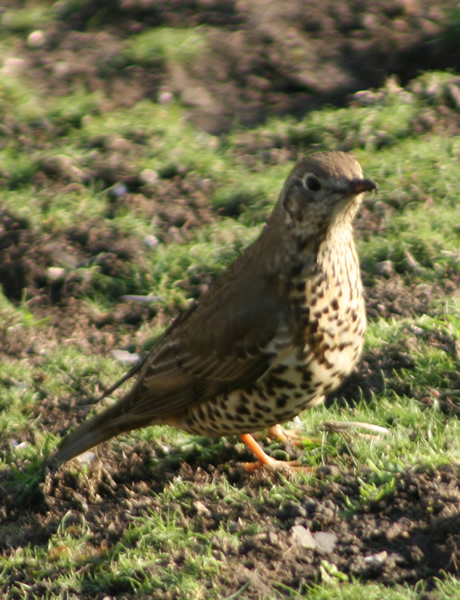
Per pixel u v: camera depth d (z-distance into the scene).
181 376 8.65
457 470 8.12
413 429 9.05
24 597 7.53
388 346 10.35
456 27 17.78
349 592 6.88
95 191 14.77
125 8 19.73
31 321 12.51
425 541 7.42
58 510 8.74
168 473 8.90
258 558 7.50
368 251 12.65
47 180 14.97
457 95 15.84
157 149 15.45
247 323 8.12
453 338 10.28
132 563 7.58
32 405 10.74
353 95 16.78
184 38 18.50
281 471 8.68
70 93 17.30
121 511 8.43
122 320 12.49
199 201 14.35
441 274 12.06
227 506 8.28
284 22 18.91
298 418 9.62
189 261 13.16
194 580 7.29
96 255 13.49
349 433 9.07
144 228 13.83
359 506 7.95
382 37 18.16
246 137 15.98
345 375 8.35
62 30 19.38
